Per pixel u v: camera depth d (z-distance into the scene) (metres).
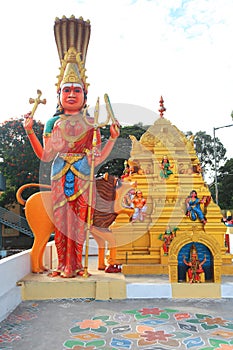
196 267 8.08
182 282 8.00
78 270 8.52
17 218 25.69
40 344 5.09
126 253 9.51
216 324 5.91
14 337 5.39
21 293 7.73
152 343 5.08
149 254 9.56
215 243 8.06
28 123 8.66
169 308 6.93
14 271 7.44
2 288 6.41
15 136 28.16
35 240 8.95
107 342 5.15
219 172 38.62
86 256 8.48
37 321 6.20
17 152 27.55
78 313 6.67
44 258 10.27
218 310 6.77
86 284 7.91
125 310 6.83
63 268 8.52
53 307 7.12
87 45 9.64
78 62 9.25
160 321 6.11
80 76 9.23
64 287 7.87
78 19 9.40
